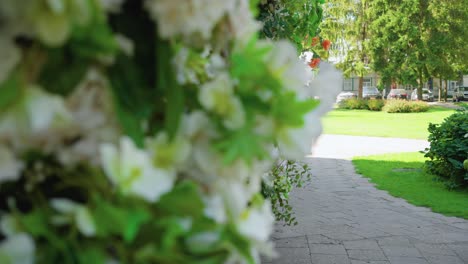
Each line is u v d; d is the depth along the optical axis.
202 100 0.69
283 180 3.75
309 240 4.97
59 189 0.63
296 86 0.79
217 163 0.70
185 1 0.64
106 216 0.56
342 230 5.34
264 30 2.89
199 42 0.75
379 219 5.85
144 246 0.59
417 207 6.49
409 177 8.56
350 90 46.41
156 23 0.69
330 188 7.70
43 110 0.55
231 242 0.67
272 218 0.89
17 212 0.58
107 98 0.61
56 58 0.58
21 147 0.57
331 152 11.74
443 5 29.64
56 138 0.59
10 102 0.55
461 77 45.81
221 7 0.68
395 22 29.55
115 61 0.64
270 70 0.77
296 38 3.70
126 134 0.62
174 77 0.68
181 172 0.70
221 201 0.70
